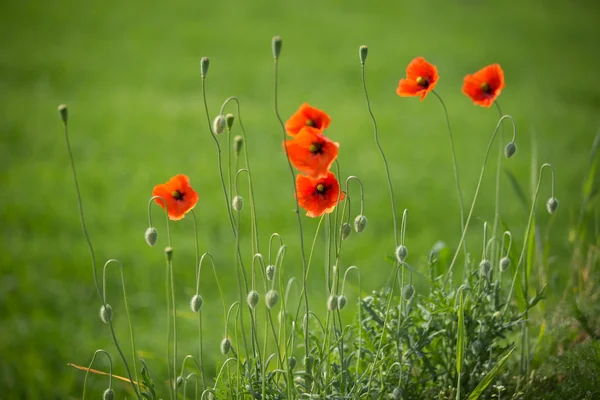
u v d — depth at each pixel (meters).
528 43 18.41
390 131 11.06
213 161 9.53
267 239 6.97
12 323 5.58
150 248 6.66
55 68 15.00
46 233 7.10
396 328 2.84
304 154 2.42
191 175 8.91
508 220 7.24
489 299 3.04
